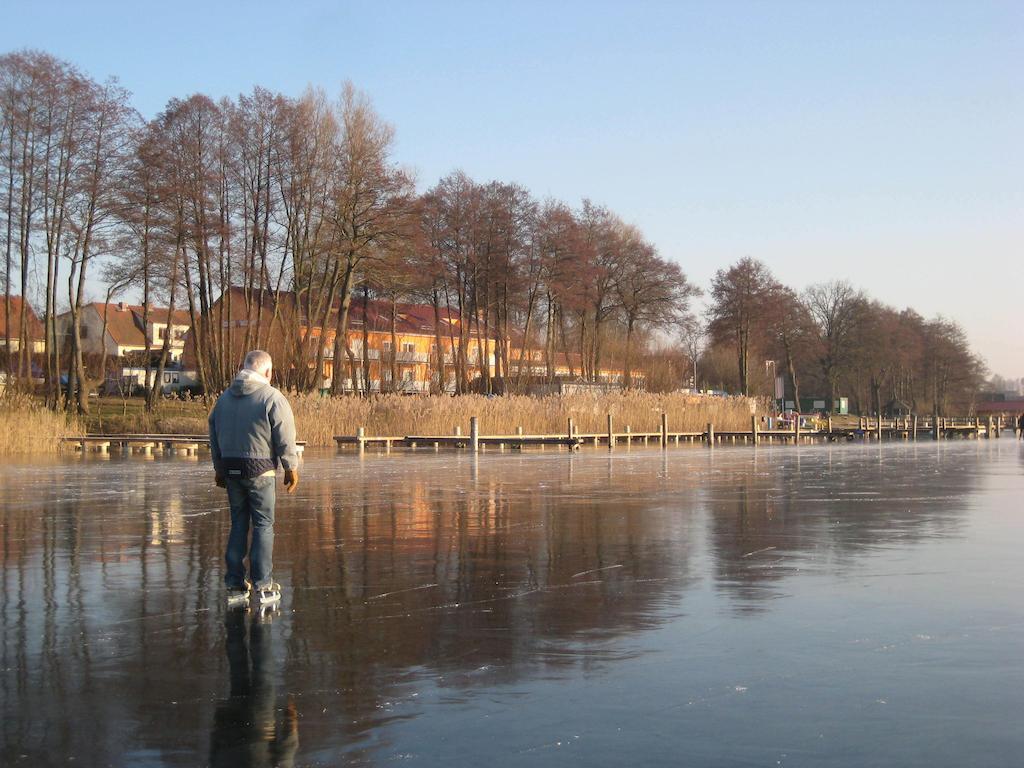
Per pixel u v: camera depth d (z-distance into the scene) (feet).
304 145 162.30
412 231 171.42
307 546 32.37
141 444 125.18
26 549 31.60
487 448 138.41
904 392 361.30
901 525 38.24
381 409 141.90
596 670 16.96
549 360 235.40
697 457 108.99
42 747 13.39
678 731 13.78
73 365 150.20
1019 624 20.33
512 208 216.33
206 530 36.76
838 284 309.01
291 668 17.29
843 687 15.84
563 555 30.27
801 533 35.60
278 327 183.73
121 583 25.55
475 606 22.49
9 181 140.56
